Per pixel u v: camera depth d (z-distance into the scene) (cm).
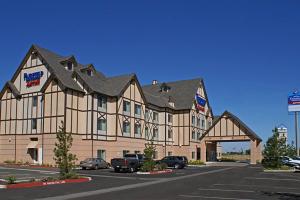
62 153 2752
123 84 5300
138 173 3741
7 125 5000
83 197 1792
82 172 3775
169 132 6750
